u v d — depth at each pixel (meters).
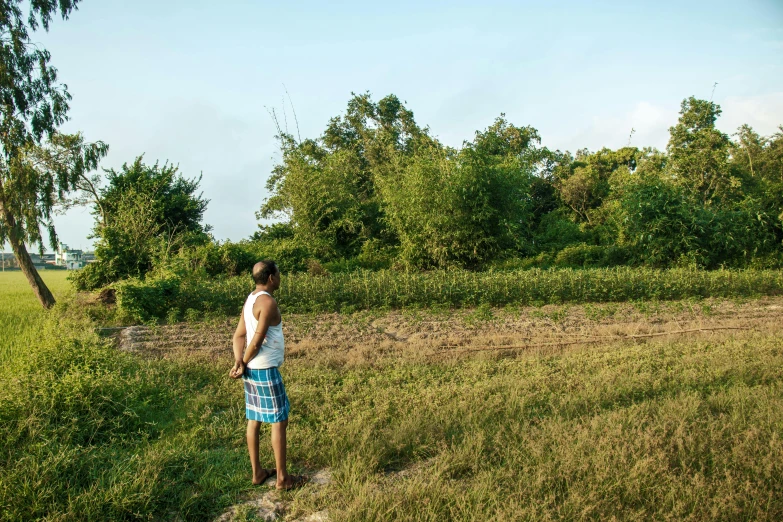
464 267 20.00
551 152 39.50
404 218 20.84
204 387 6.95
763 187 27.50
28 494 3.84
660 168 32.34
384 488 4.16
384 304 13.66
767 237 20.58
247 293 13.81
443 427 5.27
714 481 4.01
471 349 9.28
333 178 27.08
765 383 6.68
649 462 4.22
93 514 3.76
